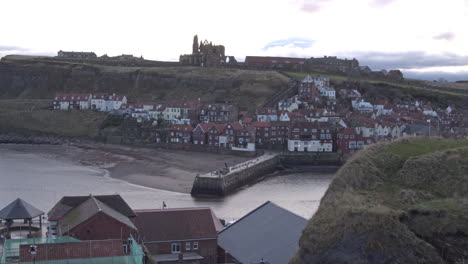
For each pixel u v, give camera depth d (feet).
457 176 115.55
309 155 496.23
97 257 119.24
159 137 582.35
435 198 111.96
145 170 418.92
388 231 99.76
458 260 94.53
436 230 100.07
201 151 541.75
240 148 520.42
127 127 618.85
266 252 158.51
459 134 501.56
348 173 128.06
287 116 576.20
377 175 126.31
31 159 459.73
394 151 136.77
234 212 275.59
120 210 159.43
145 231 160.35
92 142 609.01
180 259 154.81
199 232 164.66
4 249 125.59
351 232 103.35
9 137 617.62
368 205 111.75
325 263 104.27
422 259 95.71
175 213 169.27
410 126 536.01
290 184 384.47
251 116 629.92
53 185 334.85
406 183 120.78
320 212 118.73
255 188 366.22
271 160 458.91
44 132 647.56
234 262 159.02
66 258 117.60
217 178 336.70
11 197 290.56
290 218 180.55
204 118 636.89
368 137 505.25
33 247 114.21
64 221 148.15
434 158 123.54
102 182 357.20
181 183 370.94
